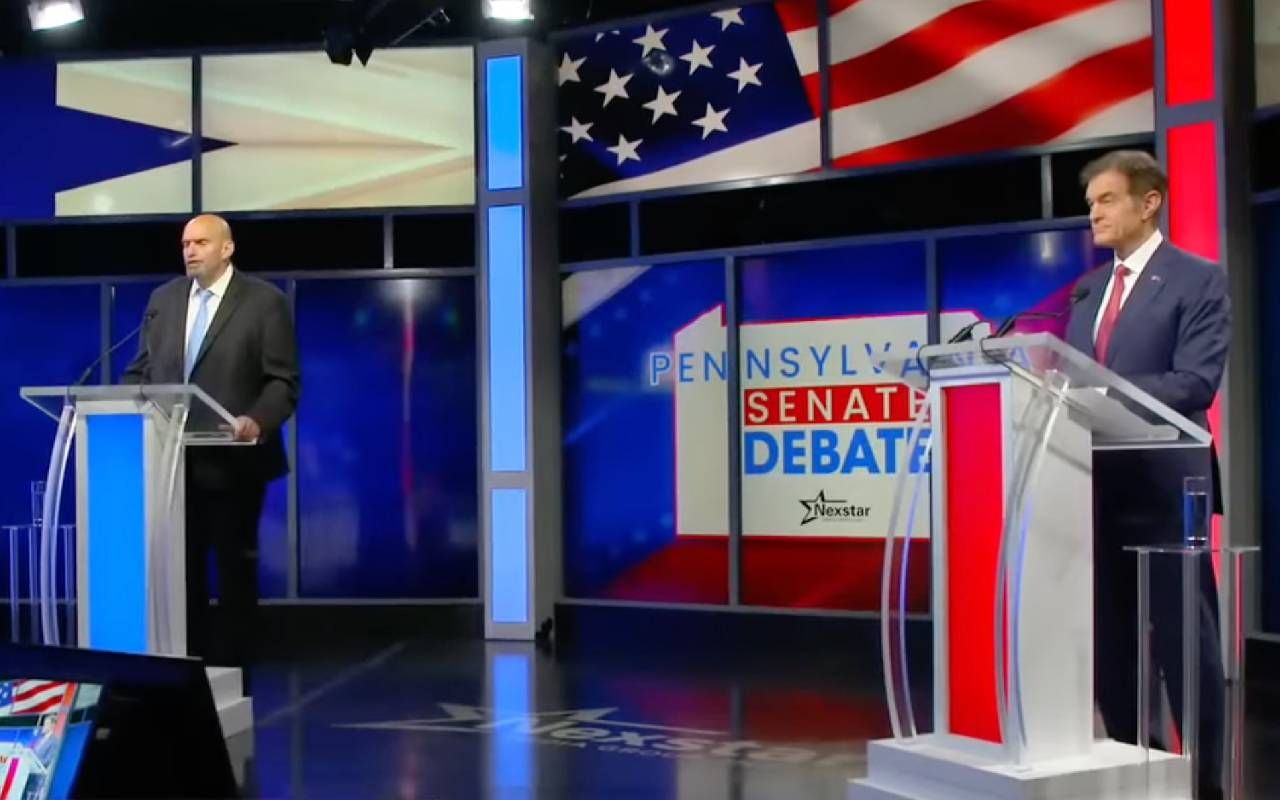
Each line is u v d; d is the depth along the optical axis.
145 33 8.48
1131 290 3.65
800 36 7.34
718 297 7.58
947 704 3.51
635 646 7.70
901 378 3.66
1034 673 3.30
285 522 8.25
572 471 8.02
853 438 7.23
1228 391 6.12
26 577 8.23
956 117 6.95
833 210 7.28
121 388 4.39
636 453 7.83
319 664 7.07
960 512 3.46
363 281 8.22
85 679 3.43
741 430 7.53
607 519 7.91
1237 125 6.18
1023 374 3.26
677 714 5.65
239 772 4.52
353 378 8.23
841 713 5.67
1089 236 6.67
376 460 8.22
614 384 7.90
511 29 7.92
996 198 6.88
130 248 8.29
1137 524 3.64
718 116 7.57
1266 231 6.24
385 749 4.90
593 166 7.93
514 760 4.72
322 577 8.23
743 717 5.58
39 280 8.32
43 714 3.39
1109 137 6.57
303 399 8.25
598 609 7.87
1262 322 6.26
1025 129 6.79
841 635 7.16
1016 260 6.85
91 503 4.51
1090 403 3.28
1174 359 3.54
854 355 7.23
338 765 4.63
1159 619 3.51
